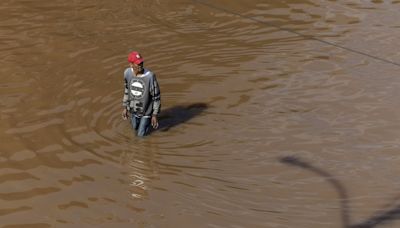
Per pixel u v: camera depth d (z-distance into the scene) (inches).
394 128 490.9
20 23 693.3
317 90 554.6
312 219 383.9
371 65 604.7
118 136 479.2
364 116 510.0
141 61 450.6
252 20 722.2
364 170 436.8
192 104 532.1
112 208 393.7
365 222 380.8
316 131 488.1
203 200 402.3
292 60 616.7
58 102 527.8
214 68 601.0
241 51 639.1
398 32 685.9
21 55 615.5
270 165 443.5
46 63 601.0
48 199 402.3
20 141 466.6
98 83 565.3
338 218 385.1
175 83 570.9
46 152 454.0
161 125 496.7
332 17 730.2
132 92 462.3
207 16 733.9
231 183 421.7
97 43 650.8
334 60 616.4
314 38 670.5
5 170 431.2
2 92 540.4
